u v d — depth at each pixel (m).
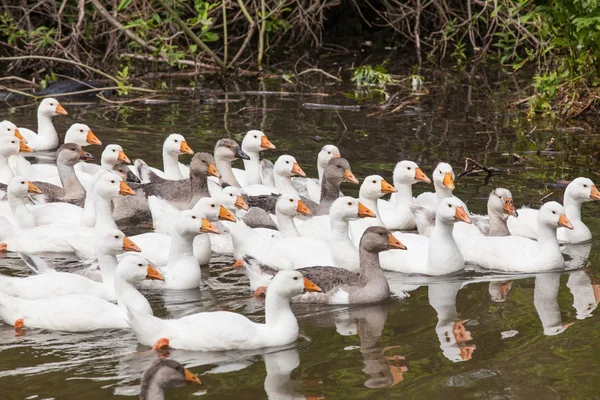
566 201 15.68
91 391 9.81
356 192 18.16
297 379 10.22
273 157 20.30
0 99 26.38
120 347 11.12
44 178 18.91
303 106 25.69
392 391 9.89
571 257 14.88
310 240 14.59
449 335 11.52
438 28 35.34
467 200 17.31
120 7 27.58
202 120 23.84
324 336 11.58
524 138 22.05
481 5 33.56
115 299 12.83
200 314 11.22
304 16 34.81
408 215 16.66
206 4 29.30
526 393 9.81
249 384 10.07
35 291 12.50
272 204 16.92
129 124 23.39
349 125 23.30
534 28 30.09
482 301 12.88
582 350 10.96
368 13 37.59
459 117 24.33
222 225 15.47
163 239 14.52
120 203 17.33
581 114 24.58
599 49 23.16
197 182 17.45
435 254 14.23
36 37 29.61
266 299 11.41
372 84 28.62
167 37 30.50
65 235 14.84
